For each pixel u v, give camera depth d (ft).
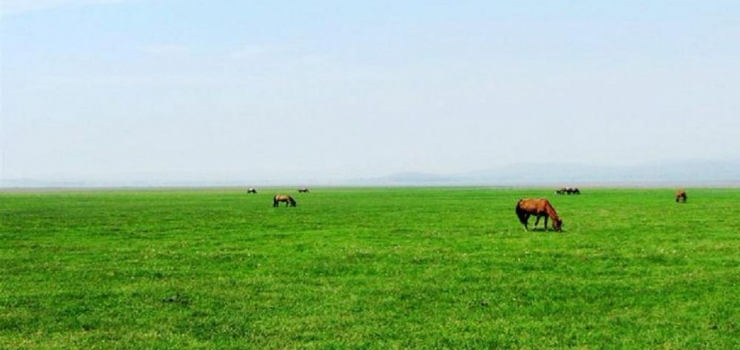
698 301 75.51
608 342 60.49
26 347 59.26
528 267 99.50
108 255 116.37
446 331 64.23
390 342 60.64
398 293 81.20
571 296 79.05
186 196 483.92
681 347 58.54
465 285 85.66
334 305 75.15
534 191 590.55
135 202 359.66
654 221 182.70
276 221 197.36
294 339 62.13
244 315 70.69
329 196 456.45
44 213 245.24
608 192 505.25
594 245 124.98
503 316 70.08
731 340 60.34
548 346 59.47
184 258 112.27
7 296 79.66
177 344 60.34
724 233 146.00
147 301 77.36
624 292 80.74
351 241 136.87
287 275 94.68
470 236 144.56
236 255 115.44
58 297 79.51
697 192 488.44
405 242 133.90
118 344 60.29
